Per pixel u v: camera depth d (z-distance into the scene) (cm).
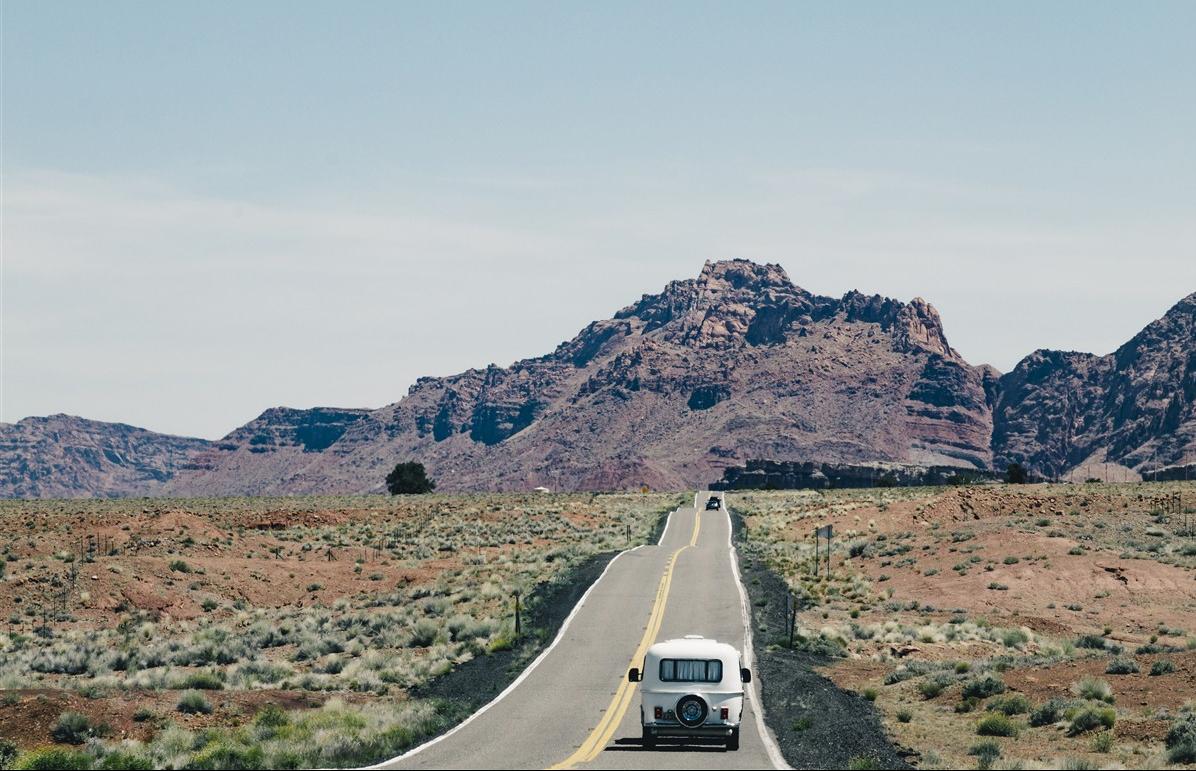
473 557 8575
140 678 4050
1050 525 9525
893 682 4047
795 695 3506
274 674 4312
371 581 7662
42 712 3259
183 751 2880
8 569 6619
